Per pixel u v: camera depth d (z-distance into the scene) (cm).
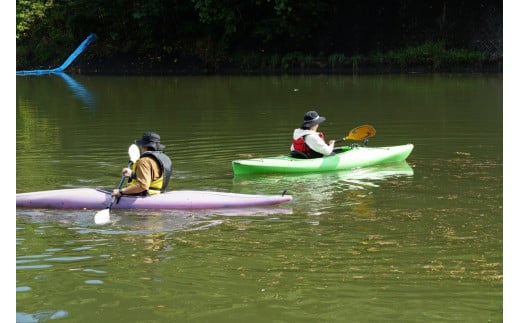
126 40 2930
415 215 667
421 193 752
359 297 478
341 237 604
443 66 2412
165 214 689
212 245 589
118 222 662
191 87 2123
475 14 2564
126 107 1631
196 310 462
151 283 507
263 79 2358
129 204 709
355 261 545
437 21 2614
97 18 2958
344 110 1461
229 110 1524
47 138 1174
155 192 723
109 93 1989
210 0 2616
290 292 488
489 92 1717
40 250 582
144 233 627
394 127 1213
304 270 528
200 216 680
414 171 866
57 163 950
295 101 1658
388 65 2494
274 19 2614
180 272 529
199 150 1039
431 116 1333
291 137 1141
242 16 2722
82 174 877
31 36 3166
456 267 529
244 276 518
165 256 564
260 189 790
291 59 2600
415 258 549
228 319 448
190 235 619
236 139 1132
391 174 856
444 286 494
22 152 1038
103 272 530
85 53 2927
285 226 641
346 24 2705
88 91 2059
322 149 891
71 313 460
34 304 474
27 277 521
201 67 2734
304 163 877
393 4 2683
